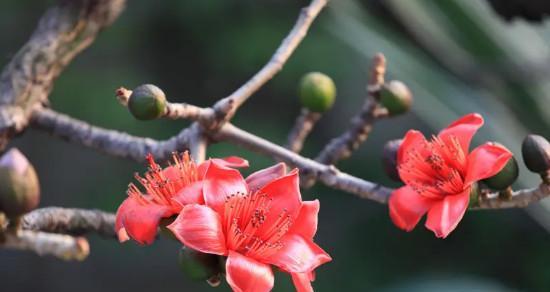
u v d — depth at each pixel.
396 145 1.73
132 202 1.58
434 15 2.05
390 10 2.03
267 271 1.55
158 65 6.46
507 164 1.67
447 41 2.06
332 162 1.88
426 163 1.70
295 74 5.90
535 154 1.66
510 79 2.06
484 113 2.07
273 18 6.13
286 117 6.26
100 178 6.21
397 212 1.69
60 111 5.71
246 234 1.56
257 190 1.58
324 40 5.82
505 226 5.95
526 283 5.88
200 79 6.50
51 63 1.85
